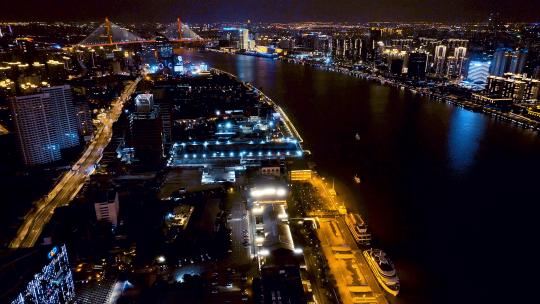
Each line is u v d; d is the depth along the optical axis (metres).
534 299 176.12
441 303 173.25
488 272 192.75
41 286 150.62
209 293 171.88
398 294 177.25
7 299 136.25
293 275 168.00
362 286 179.88
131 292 175.12
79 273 186.75
